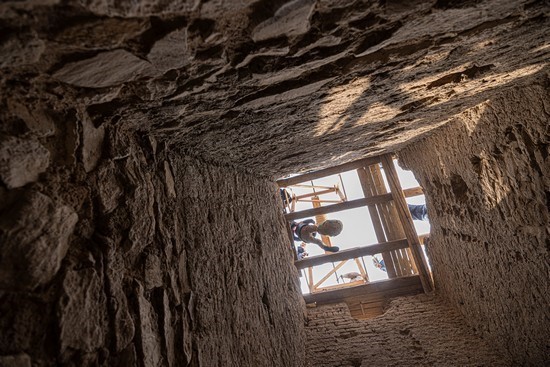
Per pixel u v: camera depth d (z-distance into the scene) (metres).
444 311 3.56
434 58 1.24
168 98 1.05
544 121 1.71
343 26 0.87
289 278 3.56
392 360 3.05
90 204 0.95
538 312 2.20
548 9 1.00
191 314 1.36
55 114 0.90
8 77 0.73
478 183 2.49
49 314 0.76
